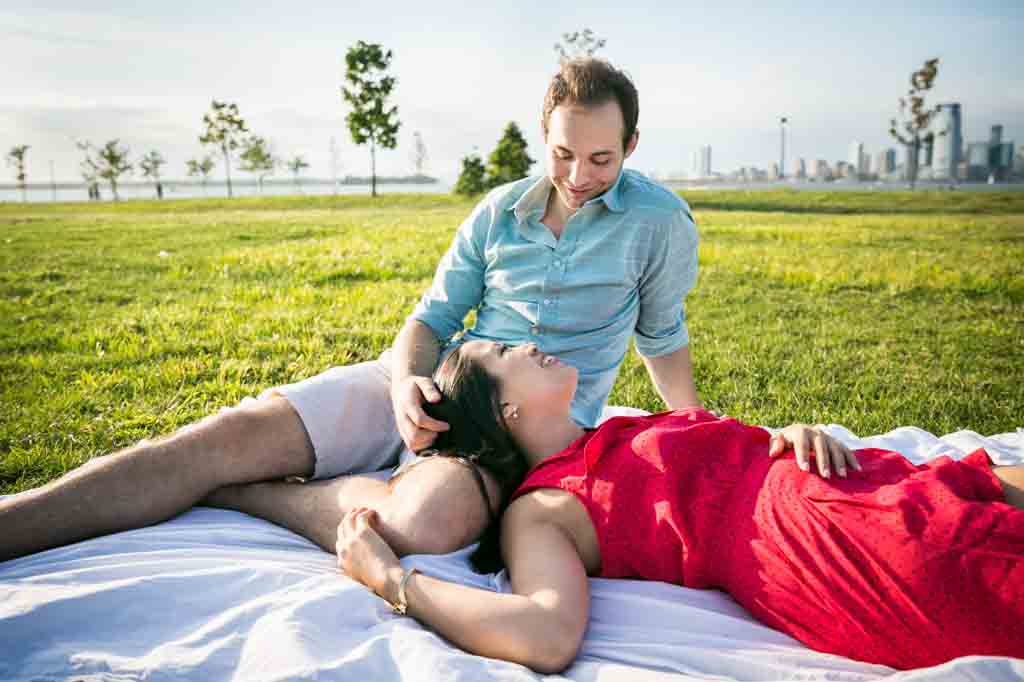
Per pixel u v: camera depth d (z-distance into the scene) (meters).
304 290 8.58
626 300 3.02
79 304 7.99
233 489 2.68
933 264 11.23
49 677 1.70
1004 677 1.56
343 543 2.17
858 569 1.85
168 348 5.85
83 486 2.32
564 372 2.46
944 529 1.79
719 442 2.24
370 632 1.91
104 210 34.66
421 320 3.08
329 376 2.82
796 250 13.27
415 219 23.34
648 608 2.07
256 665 1.75
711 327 7.26
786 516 2.00
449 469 2.32
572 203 2.76
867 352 6.32
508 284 2.99
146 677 1.70
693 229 2.98
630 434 2.28
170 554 2.22
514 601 1.89
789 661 1.86
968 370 5.84
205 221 22.92
